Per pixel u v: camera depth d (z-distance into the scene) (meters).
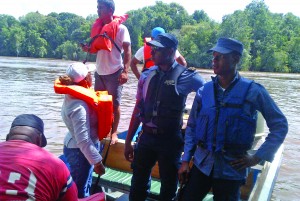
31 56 91.19
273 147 2.35
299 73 71.06
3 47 91.06
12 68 41.25
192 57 70.88
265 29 79.50
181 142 3.01
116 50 4.28
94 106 3.02
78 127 2.95
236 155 2.44
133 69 4.70
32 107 14.05
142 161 3.08
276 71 71.62
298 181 7.04
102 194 2.86
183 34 81.19
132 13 89.19
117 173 3.98
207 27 78.19
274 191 6.53
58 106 14.56
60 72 36.91
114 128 4.25
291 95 24.17
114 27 4.19
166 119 2.90
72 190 2.18
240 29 71.75
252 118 2.42
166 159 2.96
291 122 13.62
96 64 4.43
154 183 3.77
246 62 69.12
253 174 3.64
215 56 2.47
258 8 89.88
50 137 9.28
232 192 2.52
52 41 92.94
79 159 3.17
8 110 13.12
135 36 85.56
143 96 3.04
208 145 2.49
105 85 4.39
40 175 2.00
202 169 2.55
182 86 2.88
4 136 9.32
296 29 92.75
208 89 2.57
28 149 2.09
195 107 2.68
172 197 3.06
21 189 1.92
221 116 2.44
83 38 87.94
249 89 2.43
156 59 2.88
